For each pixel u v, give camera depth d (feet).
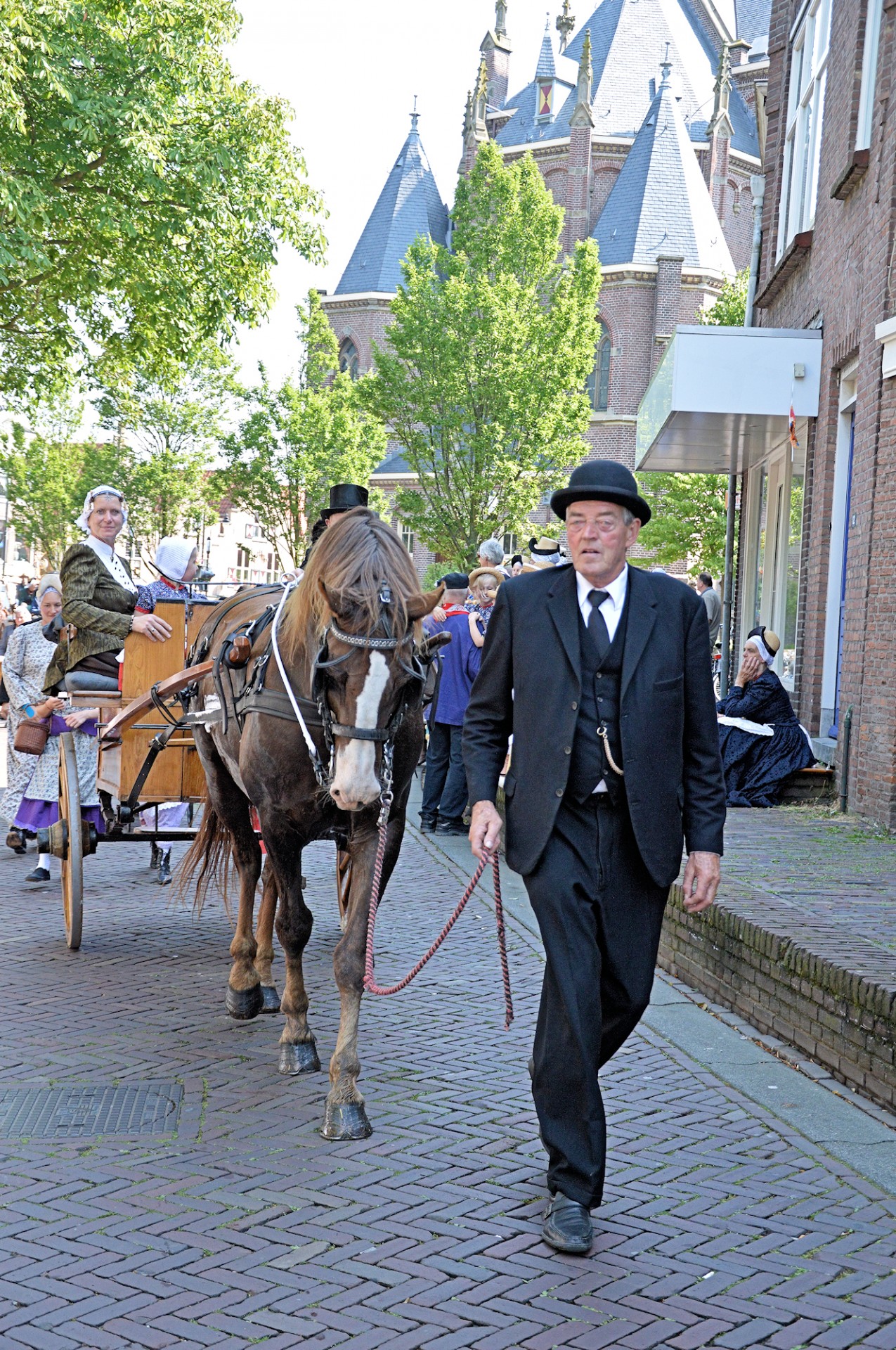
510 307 140.87
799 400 41.91
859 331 35.81
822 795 35.35
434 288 143.43
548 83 217.56
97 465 156.25
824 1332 10.41
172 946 23.79
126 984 20.97
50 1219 12.39
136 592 25.22
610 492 11.94
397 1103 15.64
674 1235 12.10
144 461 151.12
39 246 53.93
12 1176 13.43
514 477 144.77
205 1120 15.02
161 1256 11.62
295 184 64.54
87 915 26.45
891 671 30.30
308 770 15.58
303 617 15.05
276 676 15.89
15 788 34.60
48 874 30.86
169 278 61.57
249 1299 10.89
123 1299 10.85
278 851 16.17
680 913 21.99
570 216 206.69
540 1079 12.13
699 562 122.62
